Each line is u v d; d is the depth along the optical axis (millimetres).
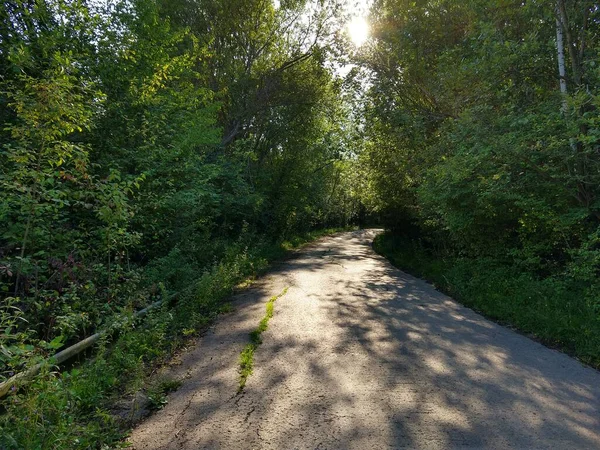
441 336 6512
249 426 3738
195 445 3441
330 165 33031
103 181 6359
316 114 23781
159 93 10773
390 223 23000
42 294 5352
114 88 8953
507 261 10117
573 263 7395
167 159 9172
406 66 14203
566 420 3834
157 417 3939
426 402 4195
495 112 8625
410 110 14805
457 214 10430
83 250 6410
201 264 11070
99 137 8258
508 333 6762
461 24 12828
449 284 10516
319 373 4965
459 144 9047
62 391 3352
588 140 6453
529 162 7688
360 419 3842
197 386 4648
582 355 5586
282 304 8695
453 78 10258
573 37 8602
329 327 6973
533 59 8656
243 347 5949
